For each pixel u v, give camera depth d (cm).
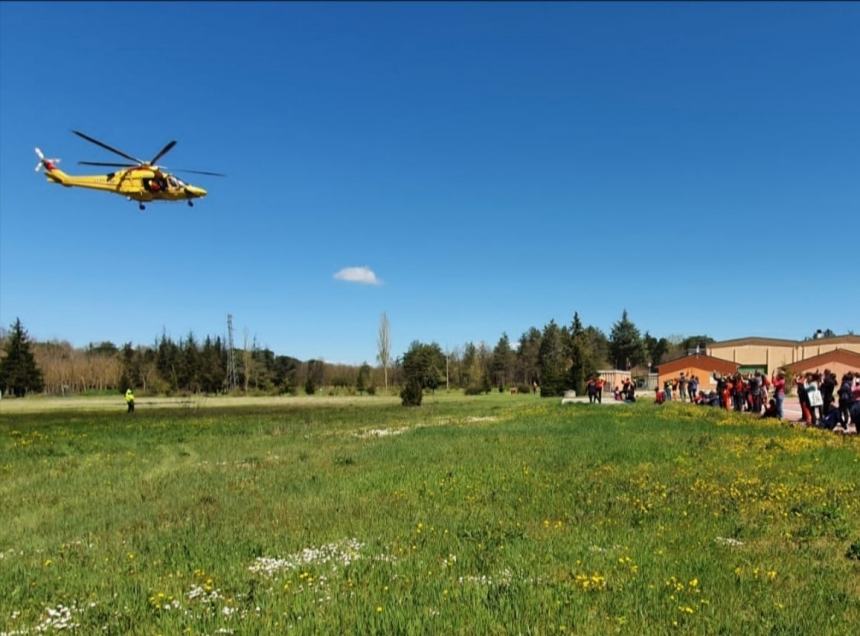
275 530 975
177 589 708
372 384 9162
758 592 649
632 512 1005
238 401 6706
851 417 1975
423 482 1298
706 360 6950
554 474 1345
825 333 8950
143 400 7112
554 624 561
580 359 6800
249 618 598
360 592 663
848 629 555
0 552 944
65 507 1265
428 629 556
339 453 1864
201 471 1647
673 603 616
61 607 666
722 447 1662
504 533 889
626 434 2022
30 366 8706
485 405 4922
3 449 2245
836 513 957
